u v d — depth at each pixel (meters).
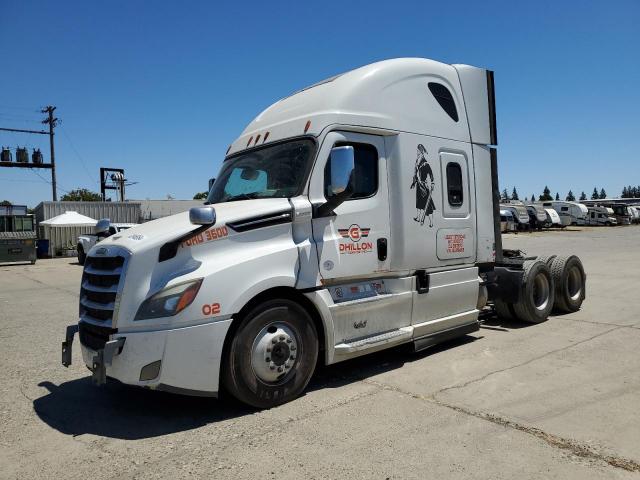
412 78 5.70
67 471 3.35
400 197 5.32
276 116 5.50
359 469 3.21
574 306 8.12
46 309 10.34
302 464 3.31
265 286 4.21
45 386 5.21
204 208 4.07
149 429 4.00
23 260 22.95
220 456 3.47
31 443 3.82
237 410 4.31
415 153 5.54
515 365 5.32
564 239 31.12
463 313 6.14
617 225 56.03
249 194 5.07
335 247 4.77
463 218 6.15
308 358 4.54
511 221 43.22
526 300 7.09
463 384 4.77
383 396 4.52
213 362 3.97
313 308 4.70
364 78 5.23
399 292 5.38
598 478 3.01
